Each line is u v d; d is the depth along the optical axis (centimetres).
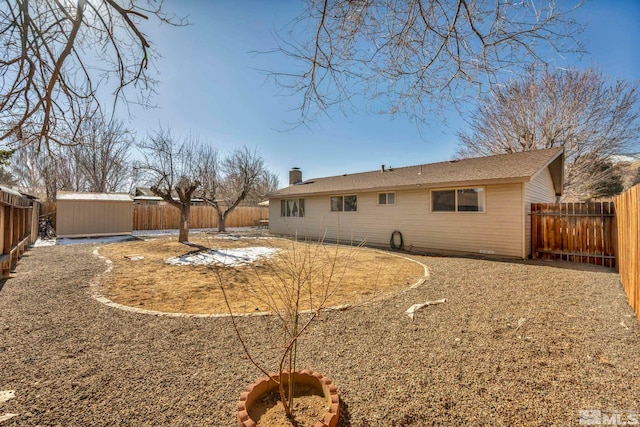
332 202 1340
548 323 348
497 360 264
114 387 223
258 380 210
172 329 334
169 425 183
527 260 796
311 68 282
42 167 1683
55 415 190
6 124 258
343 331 328
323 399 203
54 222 1505
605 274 616
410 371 247
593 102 1339
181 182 1514
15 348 283
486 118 1460
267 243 1202
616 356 269
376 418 191
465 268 689
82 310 392
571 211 782
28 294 459
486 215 880
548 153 927
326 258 842
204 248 1028
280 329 335
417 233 1040
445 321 356
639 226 370
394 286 532
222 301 448
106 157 1925
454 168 1062
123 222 1456
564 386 224
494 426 183
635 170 1608
